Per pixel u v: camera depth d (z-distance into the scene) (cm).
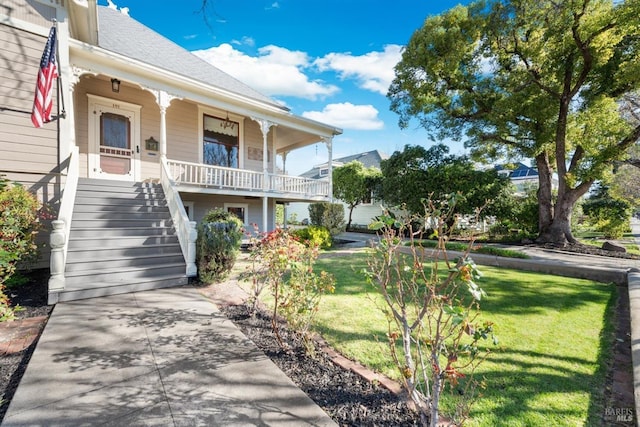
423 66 1222
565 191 1135
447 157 1550
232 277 588
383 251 220
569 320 381
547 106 1106
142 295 466
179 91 795
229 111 962
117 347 296
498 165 1808
